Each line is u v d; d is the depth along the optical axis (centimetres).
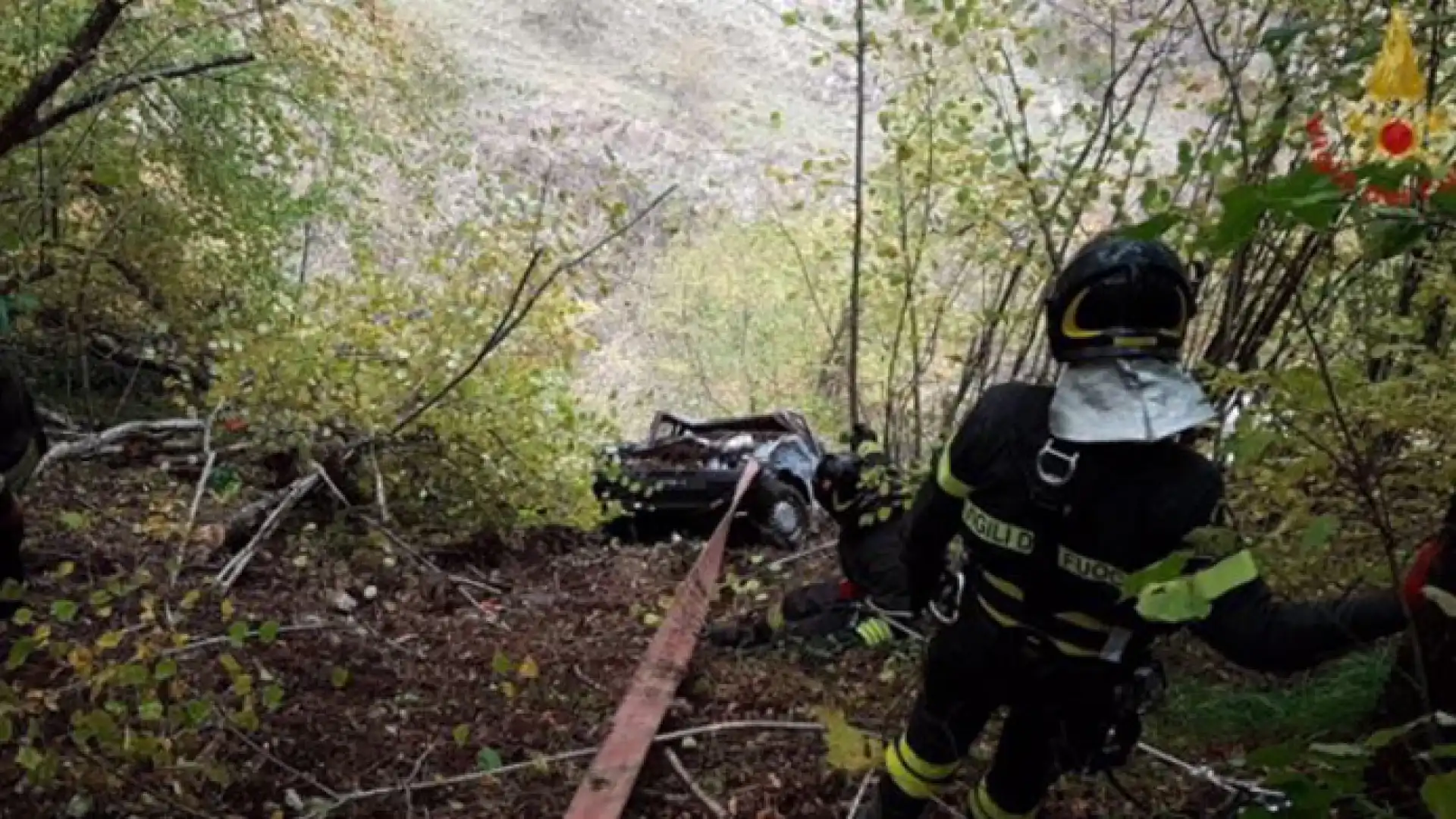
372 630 553
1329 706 409
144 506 654
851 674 521
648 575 691
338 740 448
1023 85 612
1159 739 436
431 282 766
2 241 680
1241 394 427
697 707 492
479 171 746
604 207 715
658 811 414
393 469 704
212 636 515
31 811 378
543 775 433
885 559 532
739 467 811
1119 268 280
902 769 340
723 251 1361
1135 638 296
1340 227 206
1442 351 450
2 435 445
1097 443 282
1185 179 431
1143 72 554
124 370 878
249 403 663
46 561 565
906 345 727
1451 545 237
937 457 335
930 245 634
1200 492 280
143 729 413
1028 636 303
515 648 548
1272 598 260
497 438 705
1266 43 305
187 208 810
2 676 454
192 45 783
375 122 868
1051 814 394
